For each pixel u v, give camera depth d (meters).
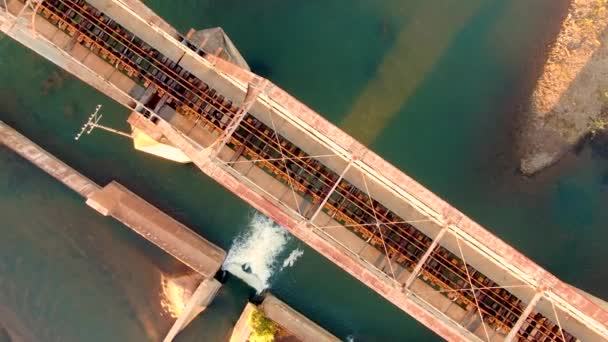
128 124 29.62
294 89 29.16
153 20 23.16
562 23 28.50
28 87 29.59
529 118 28.59
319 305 29.50
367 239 23.94
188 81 24.39
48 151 29.56
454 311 23.44
